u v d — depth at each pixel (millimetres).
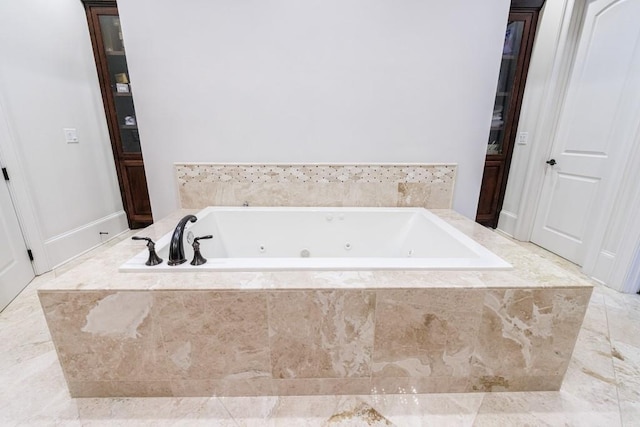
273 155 1859
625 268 1778
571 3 2127
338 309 988
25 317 1542
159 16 1612
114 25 2461
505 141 2727
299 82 1735
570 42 2197
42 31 1983
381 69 1729
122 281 990
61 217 2137
